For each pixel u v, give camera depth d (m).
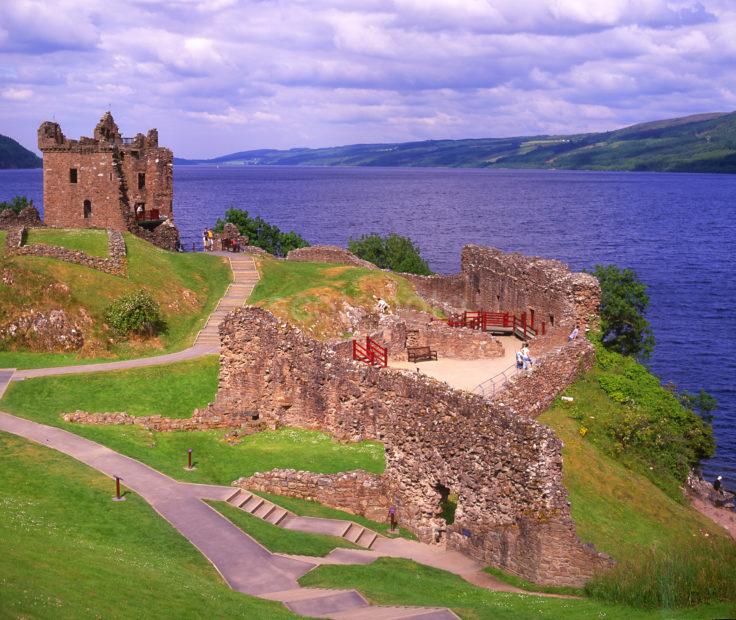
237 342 48.47
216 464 42.00
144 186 100.06
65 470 37.97
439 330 58.59
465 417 35.16
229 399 48.78
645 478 46.22
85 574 24.34
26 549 25.20
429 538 36.59
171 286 72.75
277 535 33.97
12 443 41.28
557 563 31.83
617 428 48.03
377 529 37.38
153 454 42.19
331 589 28.92
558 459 32.59
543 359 50.03
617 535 38.16
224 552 31.69
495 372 53.34
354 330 69.81
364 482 38.66
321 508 38.72
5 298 63.56
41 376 56.09
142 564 27.67
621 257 172.88
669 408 52.50
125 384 56.00
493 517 33.97
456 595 29.47
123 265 71.31
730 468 63.22
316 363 46.81
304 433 46.59
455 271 148.12
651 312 117.44
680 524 41.91
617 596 28.45
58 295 65.12
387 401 38.62
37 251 69.00
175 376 57.97
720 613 25.20
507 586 31.97
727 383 84.50
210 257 83.19
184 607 23.97
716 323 111.00
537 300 64.81
